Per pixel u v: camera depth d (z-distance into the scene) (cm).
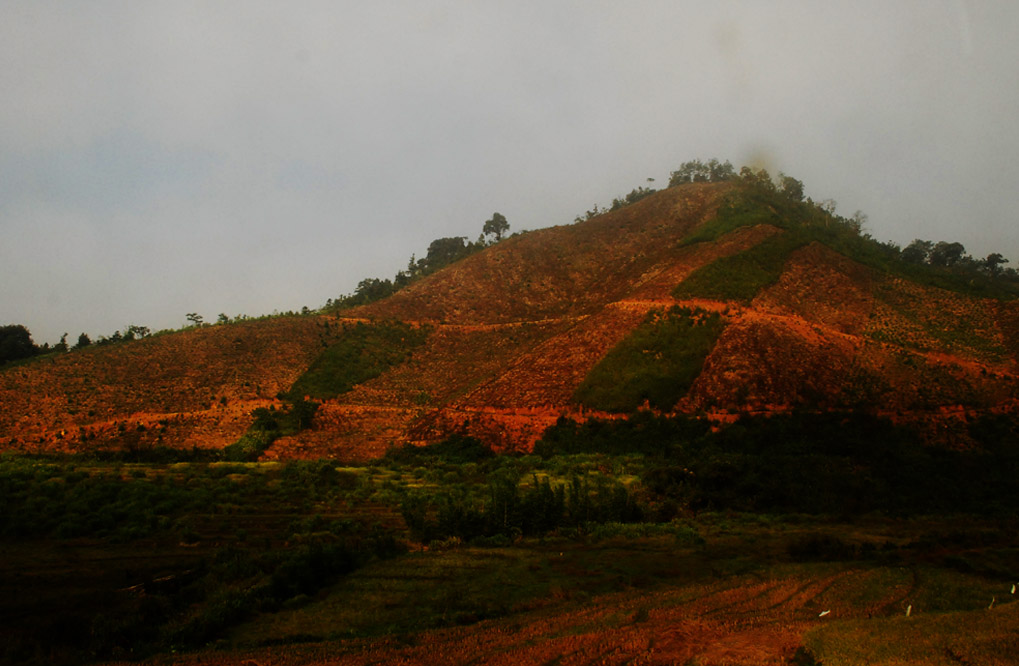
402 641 1786
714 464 3975
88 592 2244
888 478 4047
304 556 2444
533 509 3123
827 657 1559
